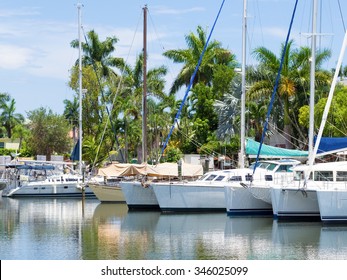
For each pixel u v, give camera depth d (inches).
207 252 1077.1
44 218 1583.4
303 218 1408.7
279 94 2236.7
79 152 2324.1
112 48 3262.8
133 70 3063.5
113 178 2031.3
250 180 1534.2
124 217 1578.5
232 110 2390.5
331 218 1317.7
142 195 1733.5
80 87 2352.4
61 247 1132.5
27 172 2620.6
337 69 1326.3
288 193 1393.9
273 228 1325.0
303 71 2245.3
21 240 1214.3
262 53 2273.6
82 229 1364.4
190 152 2559.1
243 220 1465.3
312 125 1406.3
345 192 1316.4
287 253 1063.0
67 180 2308.1
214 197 1593.3
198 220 1480.1
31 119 3489.2
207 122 2534.5
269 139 2362.2
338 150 1358.3
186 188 1595.7
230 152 2335.1
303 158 1658.5
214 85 2642.7
